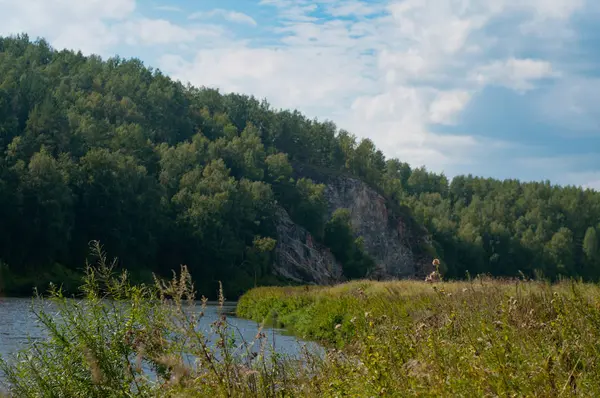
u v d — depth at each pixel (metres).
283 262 116.88
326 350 7.67
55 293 6.61
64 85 124.81
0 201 72.19
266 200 118.81
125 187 87.00
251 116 175.88
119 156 90.94
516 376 5.03
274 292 43.59
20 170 76.56
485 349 5.66
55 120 96.38
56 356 6.30
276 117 174.00
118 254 82.94
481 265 164.75
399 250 148.38
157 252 92.44
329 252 128.50
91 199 83.12
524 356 5.54
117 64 166.12
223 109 173.88
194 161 121.56
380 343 6.07
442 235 161.62
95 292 6.48
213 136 153.75
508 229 175.88
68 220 78.62
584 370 5.50
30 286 65.75
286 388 6.04
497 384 4.93
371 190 153.50
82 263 79.06
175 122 147.00
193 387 5.07
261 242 106.12
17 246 71.44
